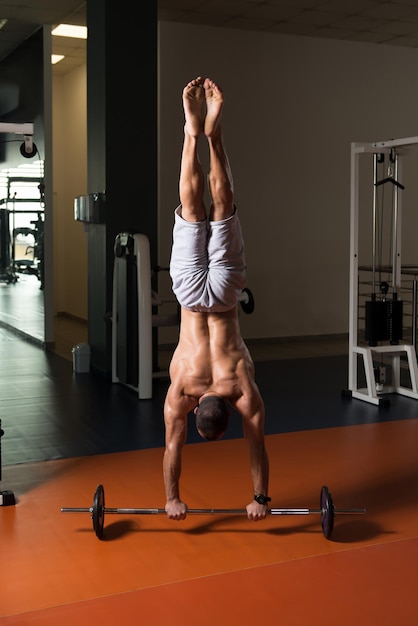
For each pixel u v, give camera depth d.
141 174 6.97
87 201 7.09
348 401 6.10
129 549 3.29
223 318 3.32
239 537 3.43
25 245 9.38
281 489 4.05
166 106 8.54
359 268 6.62
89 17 7.07
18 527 3.53
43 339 8.91
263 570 3.08
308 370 7.42
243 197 9.02
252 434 3.33
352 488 4.07
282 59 9.03
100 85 6.87
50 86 8.66
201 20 8.41
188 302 3.24
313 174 9.33
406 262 9.85
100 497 3.34
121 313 6.41
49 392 6.43
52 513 3.70
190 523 3.59
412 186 9.78
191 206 3.09
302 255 9.38
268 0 7.68
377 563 3.15
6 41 9.47
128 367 6.34
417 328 8.02
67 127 11.76
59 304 12.23
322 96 9.27
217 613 2.72
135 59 6.85
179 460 3.36
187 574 3.04
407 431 5.20
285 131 9.14
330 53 9.25
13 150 9.68
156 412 5.75
